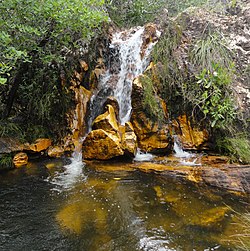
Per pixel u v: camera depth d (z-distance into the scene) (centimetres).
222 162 427
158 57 548
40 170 446
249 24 549
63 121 554
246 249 243
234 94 465
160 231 274
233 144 434
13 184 390
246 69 499
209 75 473
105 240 261
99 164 463
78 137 546
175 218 298
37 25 455
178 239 260
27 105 579
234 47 523
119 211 314
